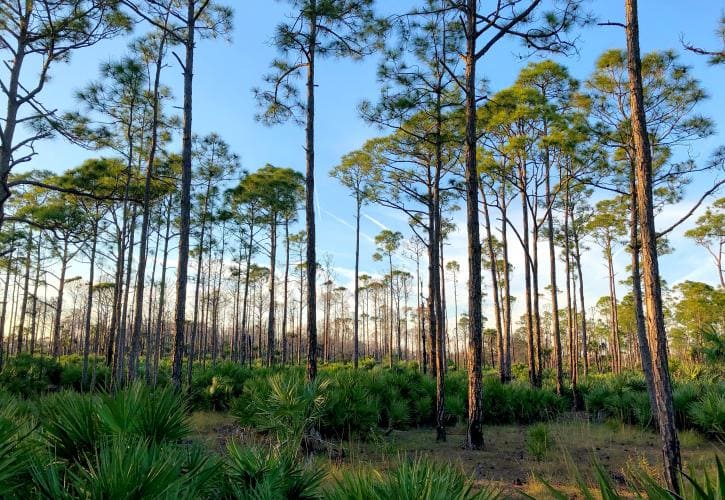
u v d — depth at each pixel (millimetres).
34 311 31547
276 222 26969
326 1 10805
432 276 16859
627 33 6812
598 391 14703
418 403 12461
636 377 16562
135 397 3365
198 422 10352
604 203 21969
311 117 11812
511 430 12414
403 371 15258
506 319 20609
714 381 13633
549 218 18328
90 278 19531
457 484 2574
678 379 14906
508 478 7129
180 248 11531
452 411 12766
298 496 3137
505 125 17312
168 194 20906
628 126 13781
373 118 12344
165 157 18562
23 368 17188
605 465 7957
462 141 14070
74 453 2949
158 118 16484
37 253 28500
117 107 14211
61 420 3078
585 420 13859
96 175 17438
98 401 3332
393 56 11844
